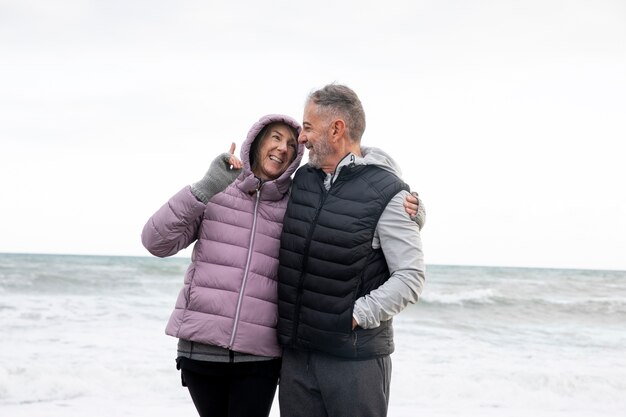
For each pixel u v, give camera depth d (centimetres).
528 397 881
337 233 290
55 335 1217
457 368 1037
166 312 1527
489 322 1619
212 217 317
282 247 307
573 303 1888
